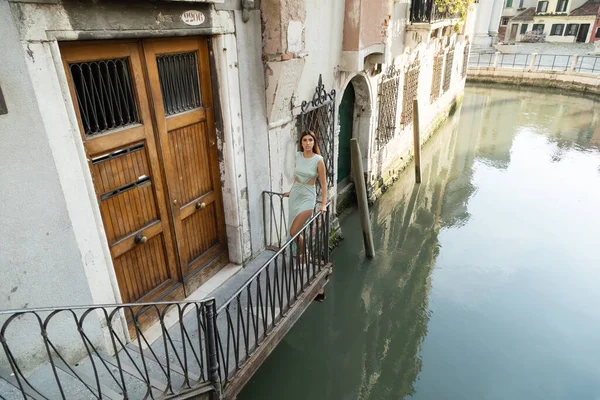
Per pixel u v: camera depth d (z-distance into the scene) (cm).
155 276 392
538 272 761
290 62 460
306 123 591
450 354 584
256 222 505
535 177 1173
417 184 1124
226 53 398
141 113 341
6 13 228
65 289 291
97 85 306
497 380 540
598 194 1062
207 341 299
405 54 1006
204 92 406
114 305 244
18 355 272
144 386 300
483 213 982
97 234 308
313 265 461
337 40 624
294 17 449
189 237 426
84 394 273
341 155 892
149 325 389
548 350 587
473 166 1262
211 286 452
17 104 241
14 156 245
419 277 752
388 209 987
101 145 312
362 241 845
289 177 573
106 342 331
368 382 555
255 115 463
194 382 315
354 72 696
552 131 1583
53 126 263
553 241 858
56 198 273
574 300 689
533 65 2344
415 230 909
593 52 2948
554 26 3706
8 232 251
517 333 620
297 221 488
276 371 554
